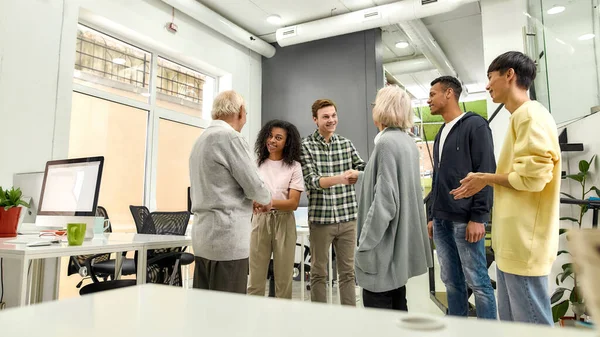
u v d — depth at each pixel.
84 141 3.68
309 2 4.46
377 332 0.31
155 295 0.44
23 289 1.20
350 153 2.31
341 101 4.99
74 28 3.36
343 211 2.15
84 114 3.69
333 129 2.25
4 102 2.85
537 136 1.19
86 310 0.38
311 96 5.20
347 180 2.00
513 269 1.23
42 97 3.08
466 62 6.43
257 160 2.23
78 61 3.68
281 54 5.49
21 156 2.93
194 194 1.60
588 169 2.31
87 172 1.88
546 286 1.20
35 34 3.07
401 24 4.64
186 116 4.72
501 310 1.34
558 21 2.96
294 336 0.30
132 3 3.91
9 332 0.31
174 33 4.36
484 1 4.15
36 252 1.24
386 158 1.45
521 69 1.39
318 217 2.12
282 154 2.20
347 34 5.04
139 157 4.19
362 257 1.44
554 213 1.22
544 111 1.26
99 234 1.96
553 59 2.98
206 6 4.55
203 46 4.72
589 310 0.21
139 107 4.18
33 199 2.23
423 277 4.24
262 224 2.09
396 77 7.05
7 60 2.89
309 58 5.27
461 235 1.72
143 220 3.09
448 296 1.88
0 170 2.80
